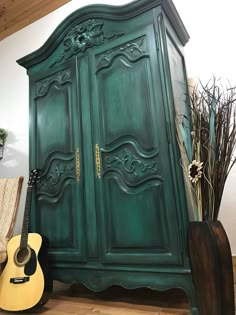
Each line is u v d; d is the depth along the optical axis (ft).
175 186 4.41
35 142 6.43
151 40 5.05
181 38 6.36
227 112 4.21
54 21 9.52
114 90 5.35
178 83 5.49
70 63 6.11
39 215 6.00
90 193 5.31
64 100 6.08
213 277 3.43
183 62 6.24
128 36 5.35
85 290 5.93
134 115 5.03
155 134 4.73
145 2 5.16
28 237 5.44
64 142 5.90
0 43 10.85
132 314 4.32
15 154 9.41
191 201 4.21
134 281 4.55
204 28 6.75
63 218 5.61
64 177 5.76
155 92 4.83
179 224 4.30
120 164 5.05
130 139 5.00
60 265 5.42
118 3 8.16
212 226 3.60
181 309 4.43
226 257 3.48
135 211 4.74
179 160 4.46
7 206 6.18
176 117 4.67
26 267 4.97
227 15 6.57
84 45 5.95
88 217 5.25
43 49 6.58
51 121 6.23
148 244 4.52
